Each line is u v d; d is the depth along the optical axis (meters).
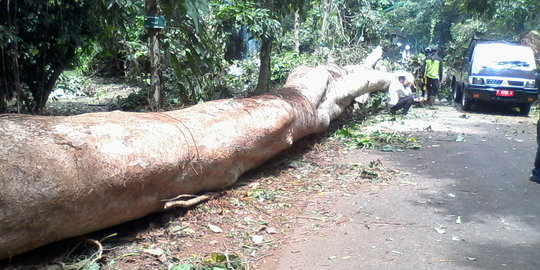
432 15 24.77
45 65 8.36
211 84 10.32
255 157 5.64
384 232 4.39
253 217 4.71
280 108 6.09
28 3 7.36
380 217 4.79
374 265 3.71
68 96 14.43
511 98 12.51
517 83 12.46
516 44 13.50
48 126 3.57
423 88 14.50
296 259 3.83
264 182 5.86
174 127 4.51
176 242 4.07
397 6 26.00
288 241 4.18
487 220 4.73
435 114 12.39
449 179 6.20
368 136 8.85
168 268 3.56
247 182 5.76
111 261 3.63
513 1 18.03
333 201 5.26
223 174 5.06
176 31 7.61
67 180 3.30
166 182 4.20
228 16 9.91
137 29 11.74
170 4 6.64
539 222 4.68
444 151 7.88
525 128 10.48
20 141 3.26
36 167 3.19
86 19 8.33
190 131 4.62
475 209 5.05
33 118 3.65
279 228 4.48
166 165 4.10
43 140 3.38
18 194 3.04
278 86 13.08
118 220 3.84
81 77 17.97
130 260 3.68
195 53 7.52
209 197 4.90
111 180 3.60
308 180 6.06
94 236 3.93
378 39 22.88
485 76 12.71
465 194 5.56
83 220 3.49
